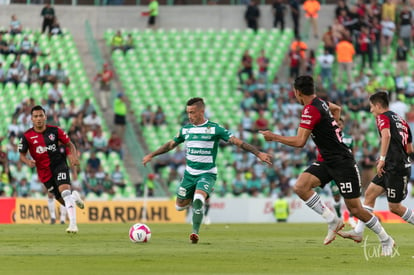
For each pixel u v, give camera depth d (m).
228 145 85.12
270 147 84.75
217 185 82.94
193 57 99.12
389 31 100.06
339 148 28.78
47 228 51.50
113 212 72.31
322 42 101.25
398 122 33.19
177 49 99.94
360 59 97.69
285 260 26.14
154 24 104.00
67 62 97.31
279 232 48.38
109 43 101.62
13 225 57.75
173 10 105.06
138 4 105.25
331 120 28.64
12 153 79.31
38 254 28.05
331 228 29.84
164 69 97.88
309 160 82.25
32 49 96.56
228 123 91.25
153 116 89.69
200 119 34.94
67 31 100.44
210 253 28.80
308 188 29.61
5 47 96.31
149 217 73.69
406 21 99.75
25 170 79.56
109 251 29.48
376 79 96.38
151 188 79.81
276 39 100.69
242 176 82.06
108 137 89.12
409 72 97.75
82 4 105.19
